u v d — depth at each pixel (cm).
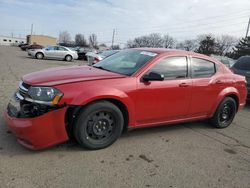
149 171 350
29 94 359
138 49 509
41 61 2127
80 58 3047
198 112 509
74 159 361
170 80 451
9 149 371
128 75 418
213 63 532
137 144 432
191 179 340
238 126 595
